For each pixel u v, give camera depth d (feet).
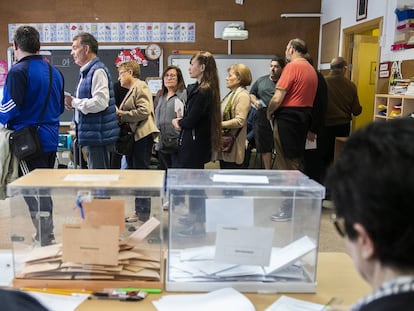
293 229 3.92
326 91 11.56
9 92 7.69
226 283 3.70
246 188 3.75
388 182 1.69
